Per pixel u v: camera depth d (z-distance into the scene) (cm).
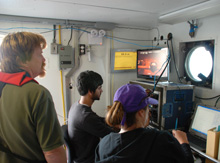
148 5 175
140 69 250
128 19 233
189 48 222
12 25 226
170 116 177
